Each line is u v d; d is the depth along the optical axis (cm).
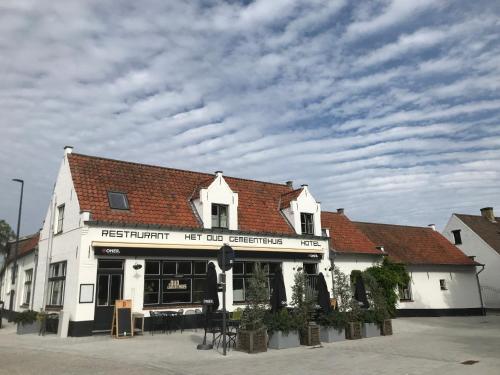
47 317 1812
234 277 2108
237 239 2136
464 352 1228
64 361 1076
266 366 1023
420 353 1212
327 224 2825
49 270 2050
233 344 1342
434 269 3047
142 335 1659
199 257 1977
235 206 2194
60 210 2059
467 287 3152
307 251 2367
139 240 1839
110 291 1745
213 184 2144
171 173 2292
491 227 3822
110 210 1858
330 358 1134
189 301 1941
